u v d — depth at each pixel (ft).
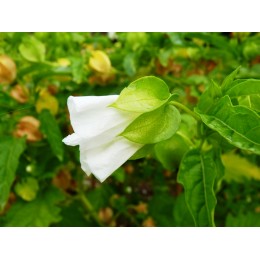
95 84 0.53
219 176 0.34
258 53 0.57
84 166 0.30
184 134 0.38
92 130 0.28
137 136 0.29
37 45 0.50
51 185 0.53
